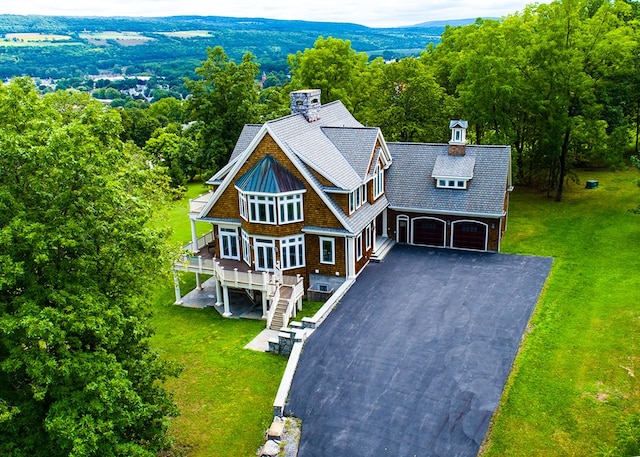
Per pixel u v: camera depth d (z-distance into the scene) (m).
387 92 54.50
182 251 31.39
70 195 19.20
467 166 41.84
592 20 48.09
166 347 31.64
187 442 23.84
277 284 33.47
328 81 62.03
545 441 22.27
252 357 30.06
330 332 30.62
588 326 30.34
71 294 19.00
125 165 24.86
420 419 23.72
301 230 35.97
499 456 21.59
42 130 19.72
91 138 20.78
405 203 42.53
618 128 51.00
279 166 35.50
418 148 44.59
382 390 25.66
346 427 23.66
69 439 17.17
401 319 31.69
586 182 56.12
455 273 37.66
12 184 18.88
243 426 24.67
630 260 38.25
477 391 25.22
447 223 41.94
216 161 66.19
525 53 49.78
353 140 39.91
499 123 51.66
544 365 27.02
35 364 17.14
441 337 29.69
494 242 41.06
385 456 22.00
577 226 45.47
